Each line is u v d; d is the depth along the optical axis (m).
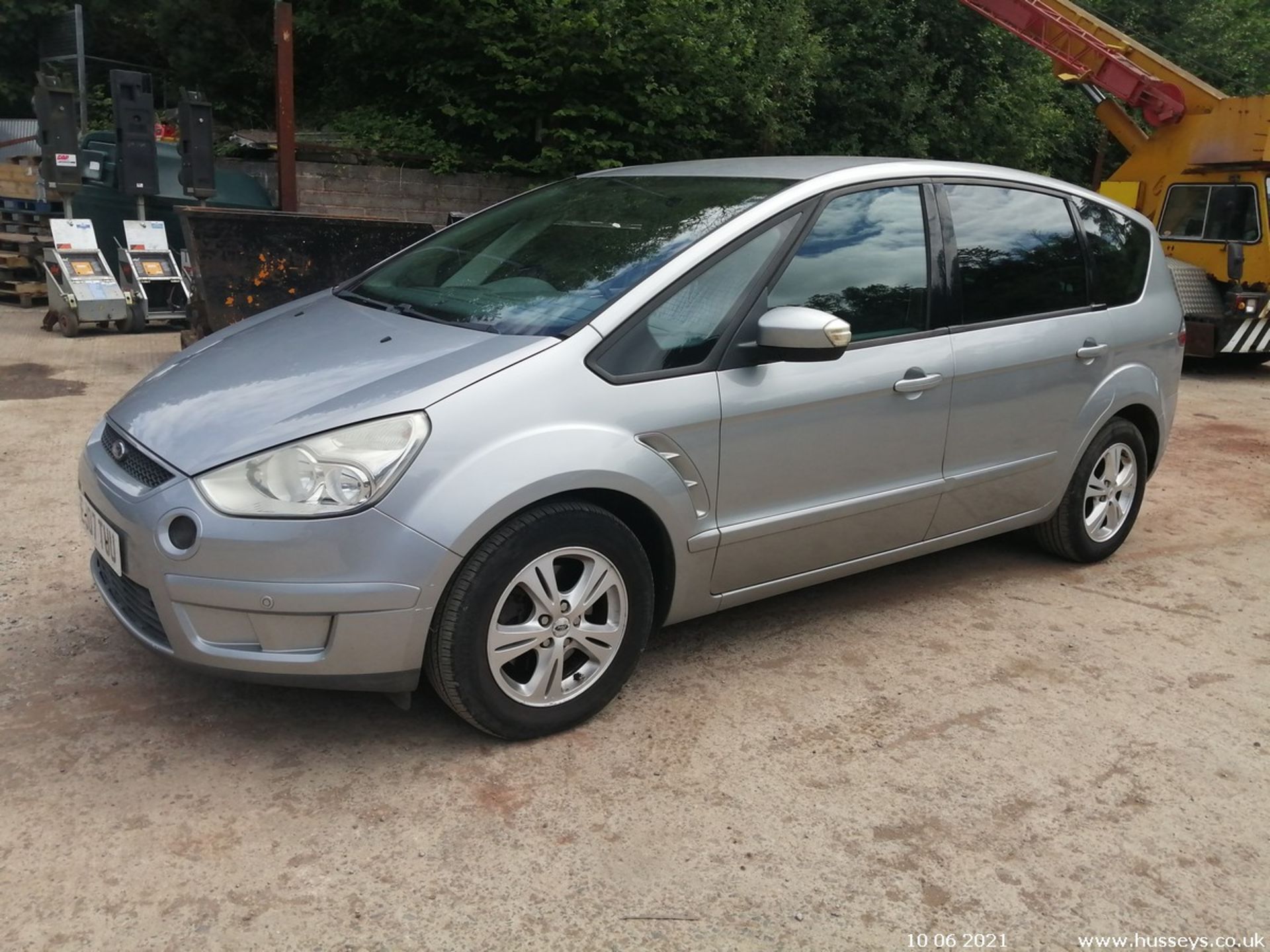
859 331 3.57
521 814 2.71
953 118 15.02
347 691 3.03
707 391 3.14
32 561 4.13
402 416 2.71
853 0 14.61
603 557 2.99
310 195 12.20
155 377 3.37
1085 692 3.56
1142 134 12.10
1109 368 4.46
